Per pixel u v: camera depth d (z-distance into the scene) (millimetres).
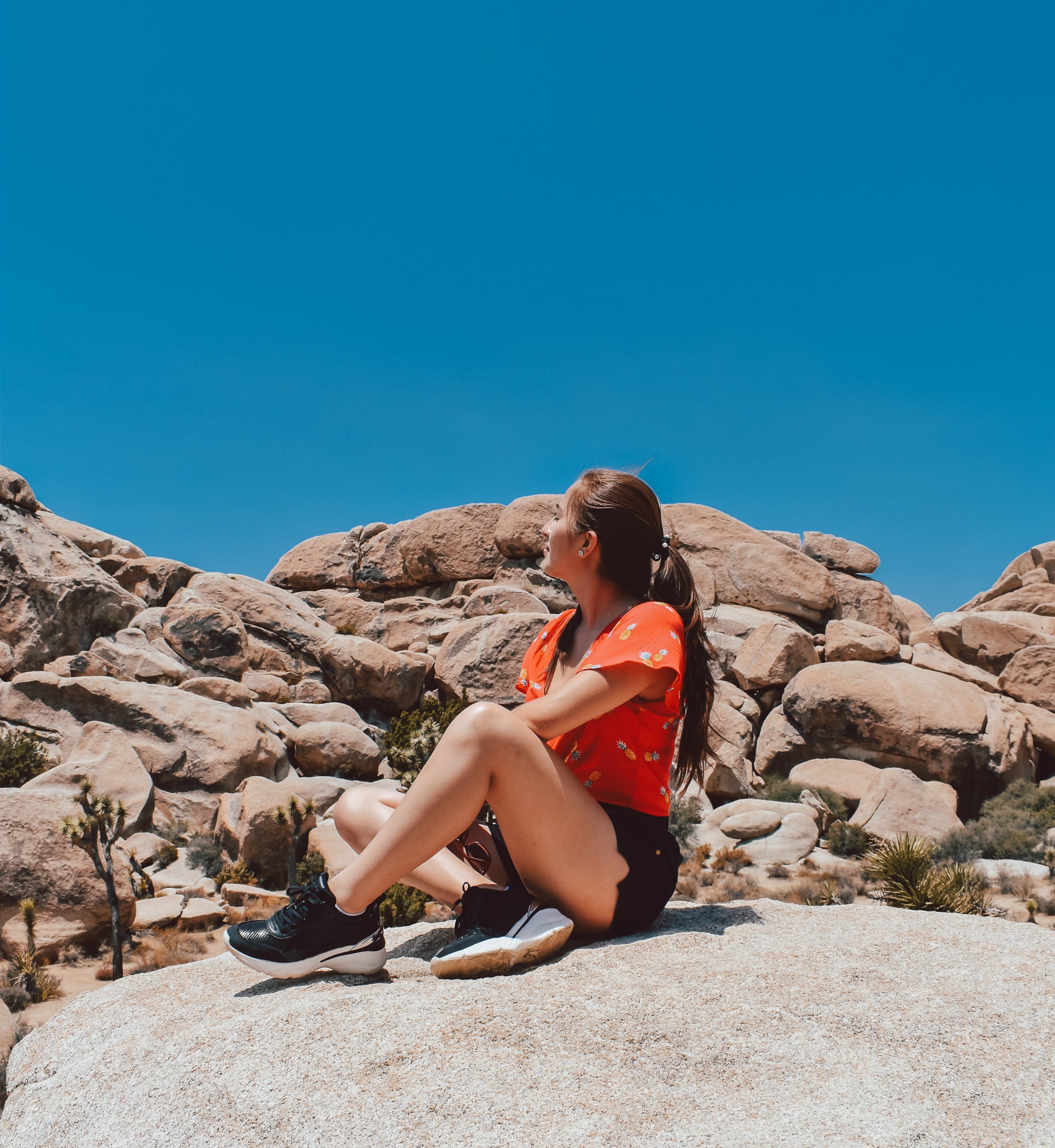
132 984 2582
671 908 2867
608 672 2193
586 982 2023
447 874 2447
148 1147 1752
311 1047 1822
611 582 2574
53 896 13828
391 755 23766
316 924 2199
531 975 2096
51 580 25438
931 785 24531
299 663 28312
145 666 24875
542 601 32906
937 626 31797
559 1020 1840
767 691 28625
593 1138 1504
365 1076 1715
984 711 26109
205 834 19719
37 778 17547
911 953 2250
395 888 14094
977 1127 1525
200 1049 1937
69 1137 1944
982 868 19438
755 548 32438
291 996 2143
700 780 2691
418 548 35000
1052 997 1973
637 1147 1479
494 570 34500
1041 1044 1772
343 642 28250
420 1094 1640
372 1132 1579
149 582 30703
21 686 21500
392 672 27859
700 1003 1910
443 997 1978
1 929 13641
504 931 2156
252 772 21250
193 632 26578
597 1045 1755
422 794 2131
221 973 2527
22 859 13852
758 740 27266
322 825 18844
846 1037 1786
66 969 13234
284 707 25281
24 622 24719
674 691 2355
